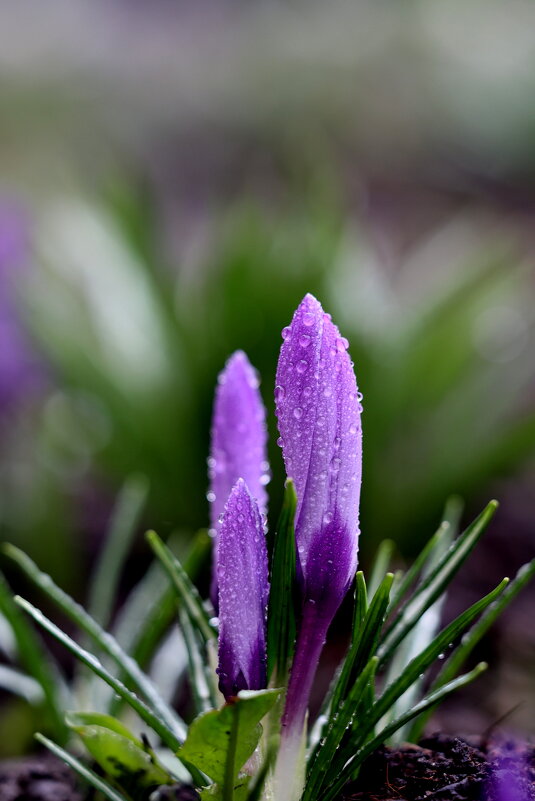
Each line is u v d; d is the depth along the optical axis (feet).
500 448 2.33
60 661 1.98
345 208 2.58
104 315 2.34
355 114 9.48
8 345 2.39
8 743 1.67
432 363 2.42
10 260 2.44
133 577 2.39
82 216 2.54
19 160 7.95
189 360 2.29
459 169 8.33
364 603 1.16
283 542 1.14
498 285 2.48
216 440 1.21
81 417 2.66
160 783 1.21
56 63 10.56
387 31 10.84
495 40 9.36
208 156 8.87
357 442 1.14
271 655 1.16
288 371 1.13
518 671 1.80
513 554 2.47
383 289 2.53
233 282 2.21
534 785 1.20
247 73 10.49
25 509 2.27
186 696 1.77
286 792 1.17
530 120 8.12
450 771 1.21
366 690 1.18
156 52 11.23
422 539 2.36
